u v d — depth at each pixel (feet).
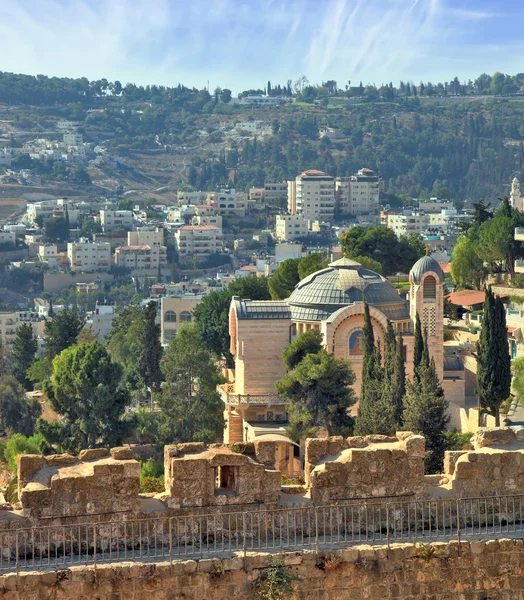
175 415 550.77
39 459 141.69
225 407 566.36
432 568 137.18
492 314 455.22
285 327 578.25
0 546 134.31
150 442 576.20
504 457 149.79
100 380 530.68
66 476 138.21
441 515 147.43
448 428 522.47
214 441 543.80
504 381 455.22
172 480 141.08
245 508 142.51
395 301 589.32
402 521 145.79
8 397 634.43
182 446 146.00
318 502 144.36
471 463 149.18
